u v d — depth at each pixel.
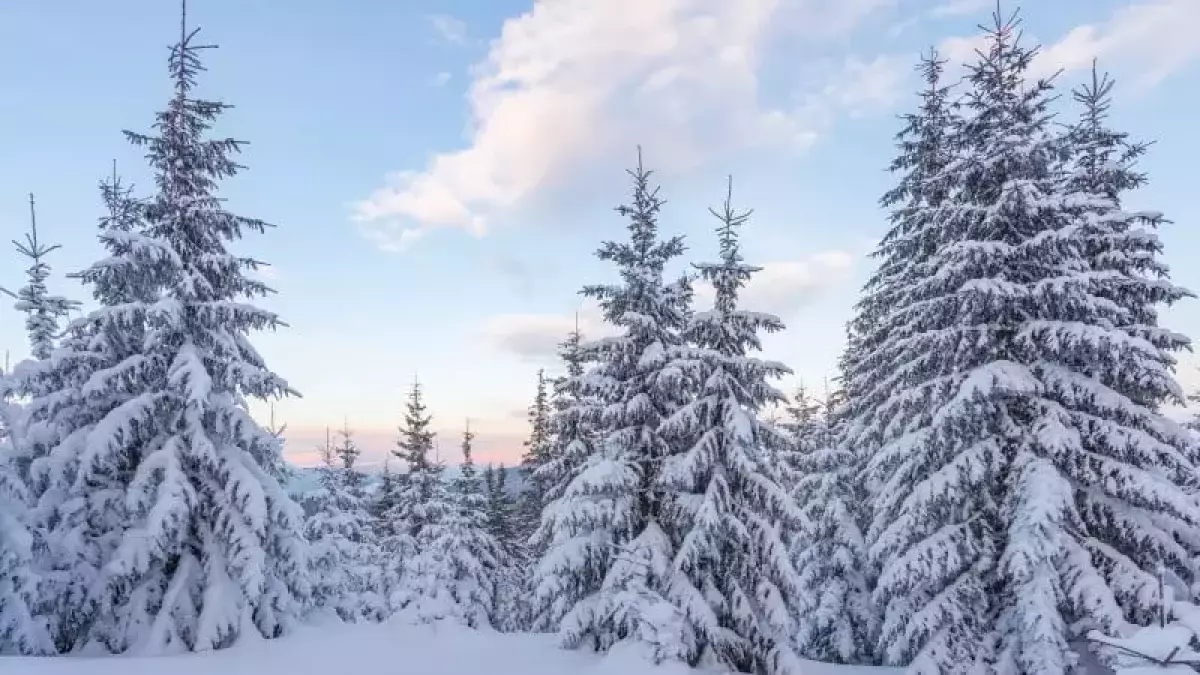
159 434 16.92
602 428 19.08
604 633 17.34
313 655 15.85
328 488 31.14
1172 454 14.00
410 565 31.78
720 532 16.28
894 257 22.36
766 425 17.81
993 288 14.72
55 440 17.08
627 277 18.48
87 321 16.41
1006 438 15.41
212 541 16.53
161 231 17.58
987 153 16.39
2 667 12.51
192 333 17.31
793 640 24.72
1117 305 15.62
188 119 17.70
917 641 15.66
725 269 17.94
